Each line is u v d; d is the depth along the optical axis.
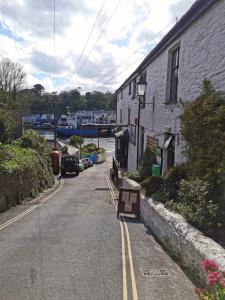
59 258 7.99
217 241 7.42
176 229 7.91
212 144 9.02
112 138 118.19
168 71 16.14
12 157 20.52
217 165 8.64
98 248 8.82
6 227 12.02
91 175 43.22
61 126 117.56
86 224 11.98
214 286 4.57
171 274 7.05
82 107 114.81
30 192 22.09
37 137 31.83
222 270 5.26
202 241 6.73
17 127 29.64
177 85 14.91
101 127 114.25
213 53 10.12
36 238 9.95
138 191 13.50
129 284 6.50
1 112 25.33
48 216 14.07
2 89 69.00
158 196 11.14
